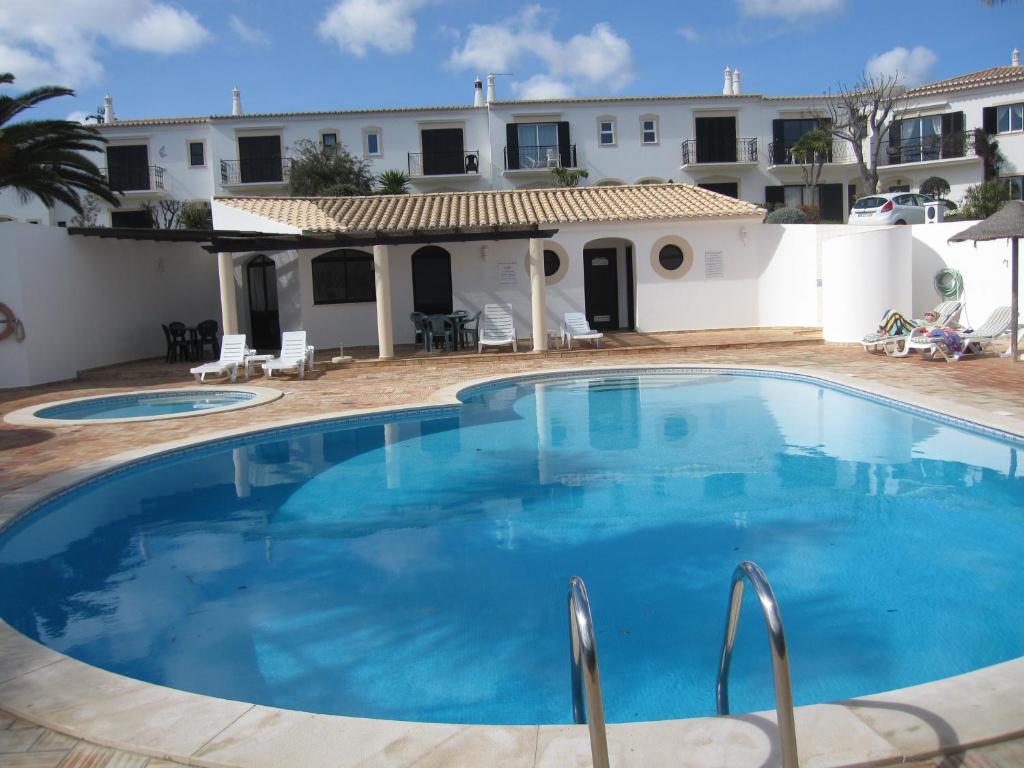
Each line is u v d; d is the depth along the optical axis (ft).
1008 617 15.90
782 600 17.02
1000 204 104.68
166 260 70.33
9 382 52.47
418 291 69.10
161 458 30.09
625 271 75.72
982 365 43.50
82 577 19.56
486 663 14.83
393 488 26.91
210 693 13.93
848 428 32.99
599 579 18.67
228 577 19.42
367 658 15.12
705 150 120.16
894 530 21.06
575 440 33.30
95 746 10.30
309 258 67.92
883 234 54.70
